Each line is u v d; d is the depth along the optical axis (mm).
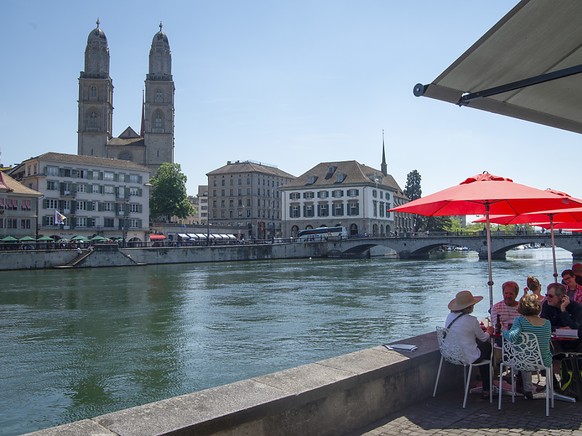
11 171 96875
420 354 6289
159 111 125125
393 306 29391
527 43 5230
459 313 6363
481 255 81062
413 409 6004
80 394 13922
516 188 6812
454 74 5516
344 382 5168
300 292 37156
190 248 78188
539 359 6031
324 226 105375
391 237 87500
